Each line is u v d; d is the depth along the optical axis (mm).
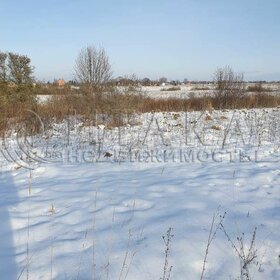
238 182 5742
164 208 4695
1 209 4918
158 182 5855
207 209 4602
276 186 5500
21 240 3998
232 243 3514
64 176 6559
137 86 15562
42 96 18344
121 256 3559
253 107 20688
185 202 4859
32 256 3637
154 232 4012
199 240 3789
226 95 21281
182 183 5742
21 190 5750
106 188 5625
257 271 3340
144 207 4781
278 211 4512
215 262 3438
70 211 4758
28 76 17500
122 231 4098
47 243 3904
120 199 5094
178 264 3402
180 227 4102
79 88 15539
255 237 3832
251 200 4914
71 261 3518
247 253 3568
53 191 5641
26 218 4594
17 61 17141
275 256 3539
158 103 19422
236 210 4562
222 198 4996
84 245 3818
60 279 3242
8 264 3506
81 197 5258
